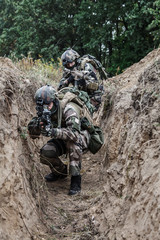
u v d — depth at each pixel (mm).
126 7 13508
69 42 18594
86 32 15609
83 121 3805
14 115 2887
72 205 3408
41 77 6609
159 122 2471
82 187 3990
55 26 16219
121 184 2621
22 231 2275
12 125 2789
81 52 18344
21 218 2344
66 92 3875
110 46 16062
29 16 16422
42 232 2557
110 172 2961
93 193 3678
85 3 14891
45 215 2965
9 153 2457
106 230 2520
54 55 15852
